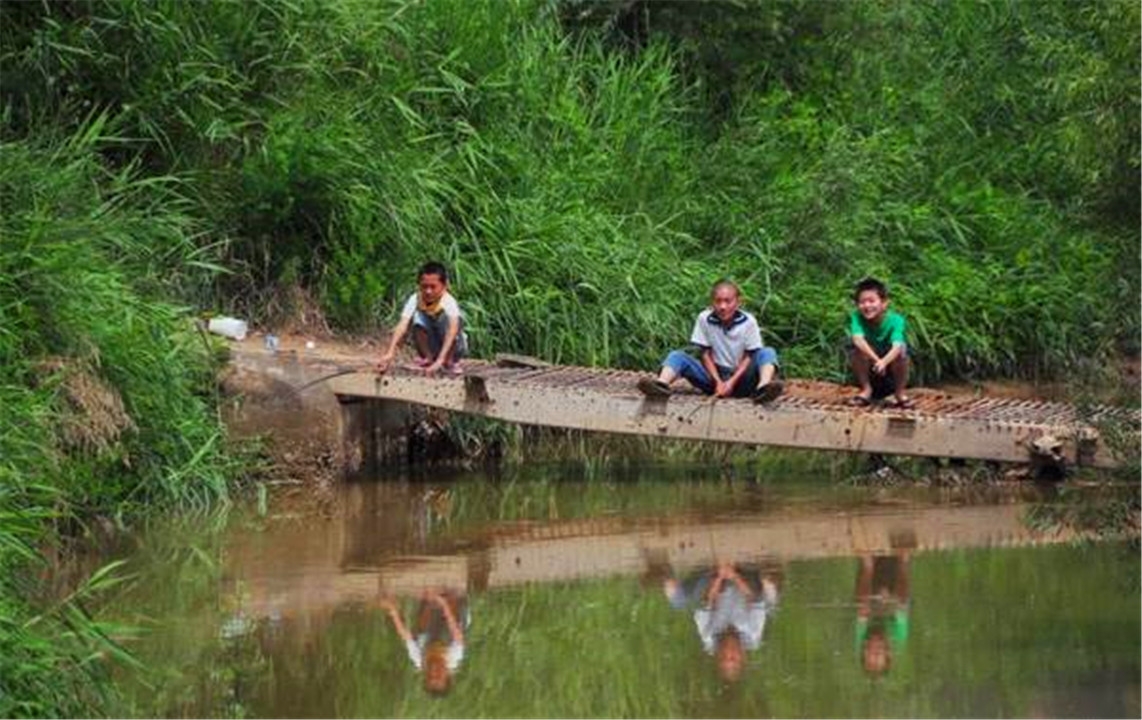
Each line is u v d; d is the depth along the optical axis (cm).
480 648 2122
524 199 3656
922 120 4450
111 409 2664
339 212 3475
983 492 3088
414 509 2947
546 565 2558
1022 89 4528
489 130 3788
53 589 2331
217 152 3447
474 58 3831
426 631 2205
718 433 3086
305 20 3544
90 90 3378
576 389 3088
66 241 2812
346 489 3091
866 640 2123
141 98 3372
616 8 4259
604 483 3200
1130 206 3778
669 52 4288
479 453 3338
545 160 3816
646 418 3084
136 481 2791
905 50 4644
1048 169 4359
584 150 3881
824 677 1970
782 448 3419
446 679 2002
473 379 3066
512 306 3531
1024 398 3803
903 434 3086
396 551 2641
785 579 2455
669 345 3581
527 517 2898
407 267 3509
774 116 4206
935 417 3088
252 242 3450
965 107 4534
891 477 3219
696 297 3653
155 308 2916
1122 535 2745
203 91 3412
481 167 3669
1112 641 2095
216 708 1897
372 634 2189
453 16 3850
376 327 3478
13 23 3350
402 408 3291
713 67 4319
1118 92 3158
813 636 2147
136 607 2295
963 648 2077
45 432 2427
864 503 3016
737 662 2042
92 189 3088
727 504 3011
